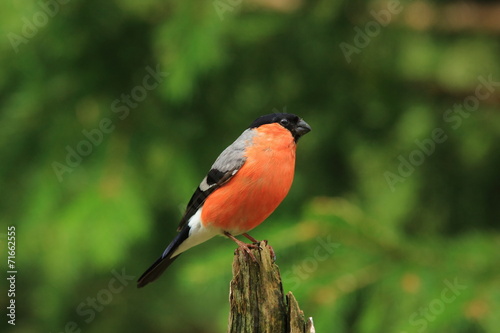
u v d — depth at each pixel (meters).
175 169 12.22
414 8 13.22
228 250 9.59
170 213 13.28
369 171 13.45
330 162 13.65
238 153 8.58
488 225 13.63
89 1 12.27
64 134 12.24
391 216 13.00
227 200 8.52
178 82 11.25
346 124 13.32
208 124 12.77
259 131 8.73
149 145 12.33
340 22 12.71
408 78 13.73
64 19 12.32
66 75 12.46
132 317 14.02
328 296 8.53
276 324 6.63
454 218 13.57
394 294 8.44
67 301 13.70
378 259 8.79
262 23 12.55
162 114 12.55
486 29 13.73
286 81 13.02
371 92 13.17
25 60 12.45
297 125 8.88
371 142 13.45
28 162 12.34
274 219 12.88
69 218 11.46
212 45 11.41
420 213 13.44
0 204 12.59
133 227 11.55
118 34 12.56
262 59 12.81
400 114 13.42
